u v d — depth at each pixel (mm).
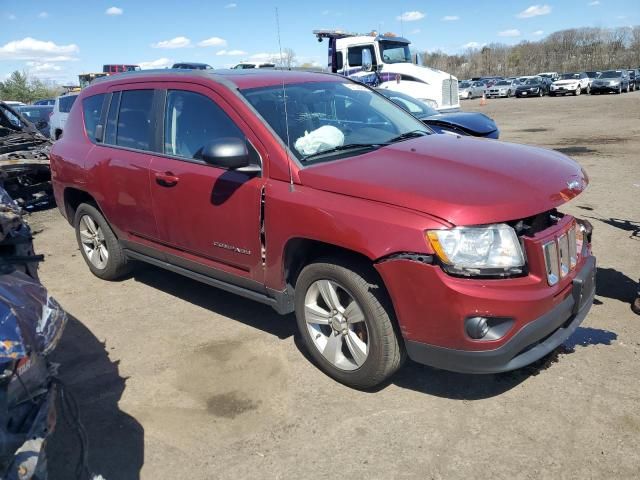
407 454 2867
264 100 3924
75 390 3584
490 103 37094
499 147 3818
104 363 3910
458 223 2842
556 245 3082
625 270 5145
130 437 3102
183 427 3174
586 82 40000
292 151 3578
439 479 2688
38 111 18312
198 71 4336
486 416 3131
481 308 2807
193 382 3627
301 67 5008
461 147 3773
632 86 42062
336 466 2812
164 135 4336
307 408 3291
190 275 4414
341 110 4262
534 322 2922
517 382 3443
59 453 2982
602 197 8062
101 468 2865
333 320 3447
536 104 32438
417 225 2896
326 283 3408
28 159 8828
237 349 4020
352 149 3799
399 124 4445
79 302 5004
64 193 5488
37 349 2031
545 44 88625
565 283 3160
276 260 3561
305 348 3990
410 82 14906
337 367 3471
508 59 89688
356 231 3066
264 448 2975
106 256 5352
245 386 3551
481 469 2734
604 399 3221
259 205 3557
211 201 3863
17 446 1916
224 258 3947
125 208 4691
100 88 5168
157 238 4504
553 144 14273
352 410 3250
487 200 2938
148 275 5613
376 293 3166
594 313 4309
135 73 4914
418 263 2883
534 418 3090
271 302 3773
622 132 16078
